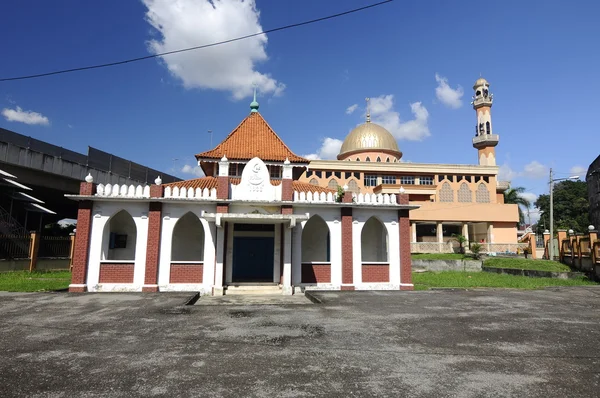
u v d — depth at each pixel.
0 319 9.18
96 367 5.65
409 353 6.45
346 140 52.09
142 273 15.69
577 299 13.50
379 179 45.06
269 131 24.22
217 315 9.80
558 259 30.00
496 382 5.13
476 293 15.16
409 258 17.70
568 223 53.66
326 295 14.27
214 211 16.48
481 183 46.75
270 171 21.70
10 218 25.34
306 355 6.30
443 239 46.09
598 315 10.23
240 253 18.16
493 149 54.97
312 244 19.53
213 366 5.71
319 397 4.61
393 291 15.90
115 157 39.78
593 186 40.62
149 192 16.22
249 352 6.45
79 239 15.52
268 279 17.78
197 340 7.21
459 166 46.00
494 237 43.34
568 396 4.70
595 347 6.92
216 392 4.75
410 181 45.81
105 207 15.95
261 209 16.77
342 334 7.76
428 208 42.06
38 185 30.39
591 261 22.97
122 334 7.68
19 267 22.64
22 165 28.36
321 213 17.42
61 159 31.78
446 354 6.41
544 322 9.18
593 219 41.00
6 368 5.60
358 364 5.84
